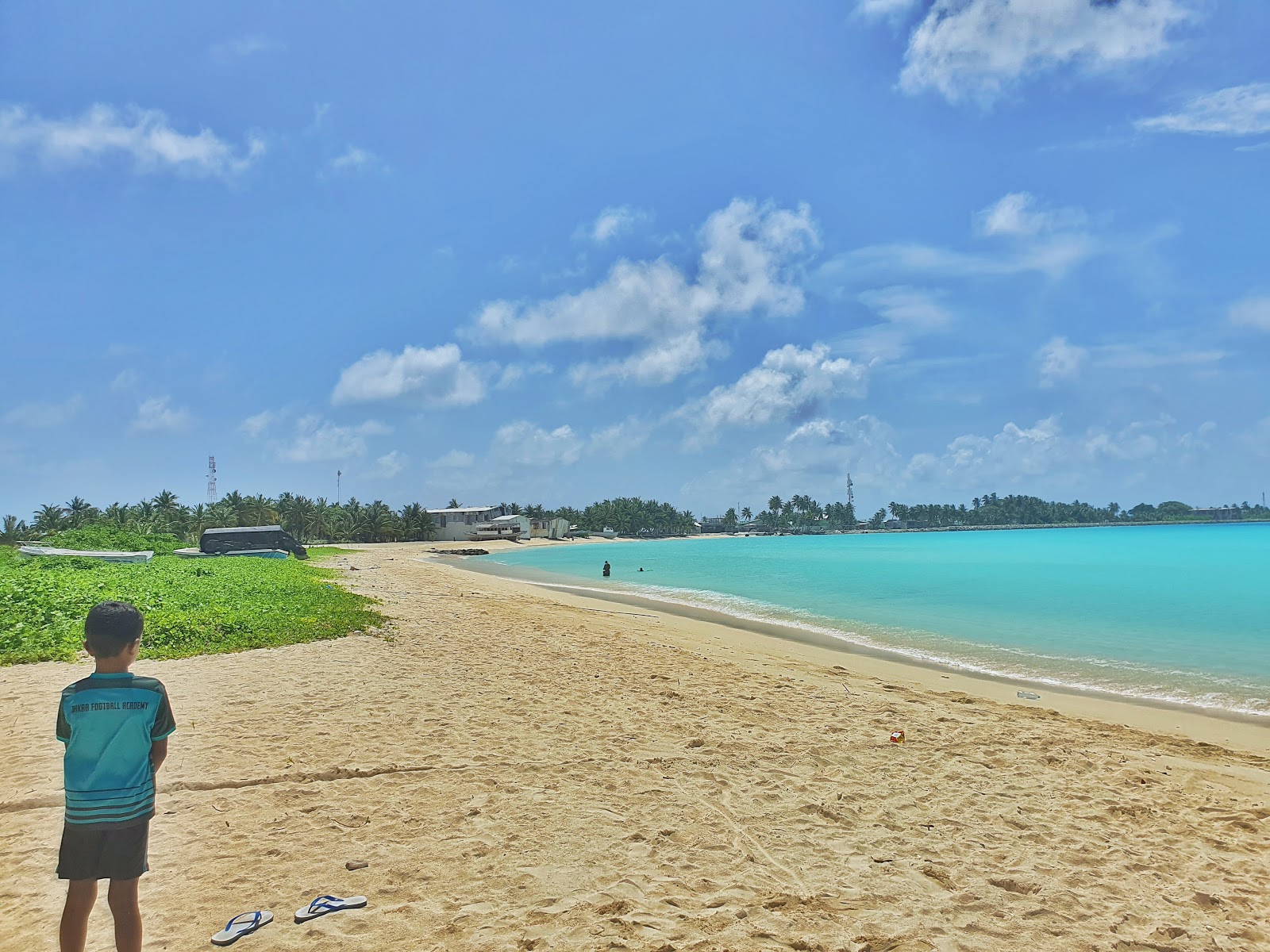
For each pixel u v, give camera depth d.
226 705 9.48
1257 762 9.06
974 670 15.48
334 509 134.25
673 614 24.92
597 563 65.06
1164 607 26.97
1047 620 23.45
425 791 6.67
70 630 13.39
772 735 9.09
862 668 15.45
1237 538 138.12
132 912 3.56
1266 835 6.48
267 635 14.59
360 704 9.71
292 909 4.57
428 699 10.17
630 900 4.81
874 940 4.45
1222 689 13.81
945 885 5.26
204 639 13.87
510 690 11.00
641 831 5.97
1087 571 47.78
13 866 4.97
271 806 6.22
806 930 4.54
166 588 18.80
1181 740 9.85
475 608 22.98
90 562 26.03
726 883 5.14
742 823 6.24
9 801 5.99
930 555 76.81
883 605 27.95
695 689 11.82
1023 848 5.96
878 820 6.47
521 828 5.92
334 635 15.29
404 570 46.66
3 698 9.35
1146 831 6.47
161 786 6.58
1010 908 4.96
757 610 26.36
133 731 3.54
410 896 4.76
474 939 4.27
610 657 14.65
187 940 4.17
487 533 129.50
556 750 8.09
